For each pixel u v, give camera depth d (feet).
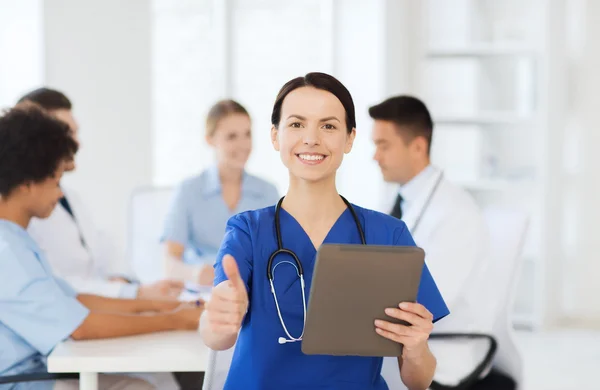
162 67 18.25
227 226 5.80
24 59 16.01
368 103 17.84
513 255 8.61
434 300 5.86
